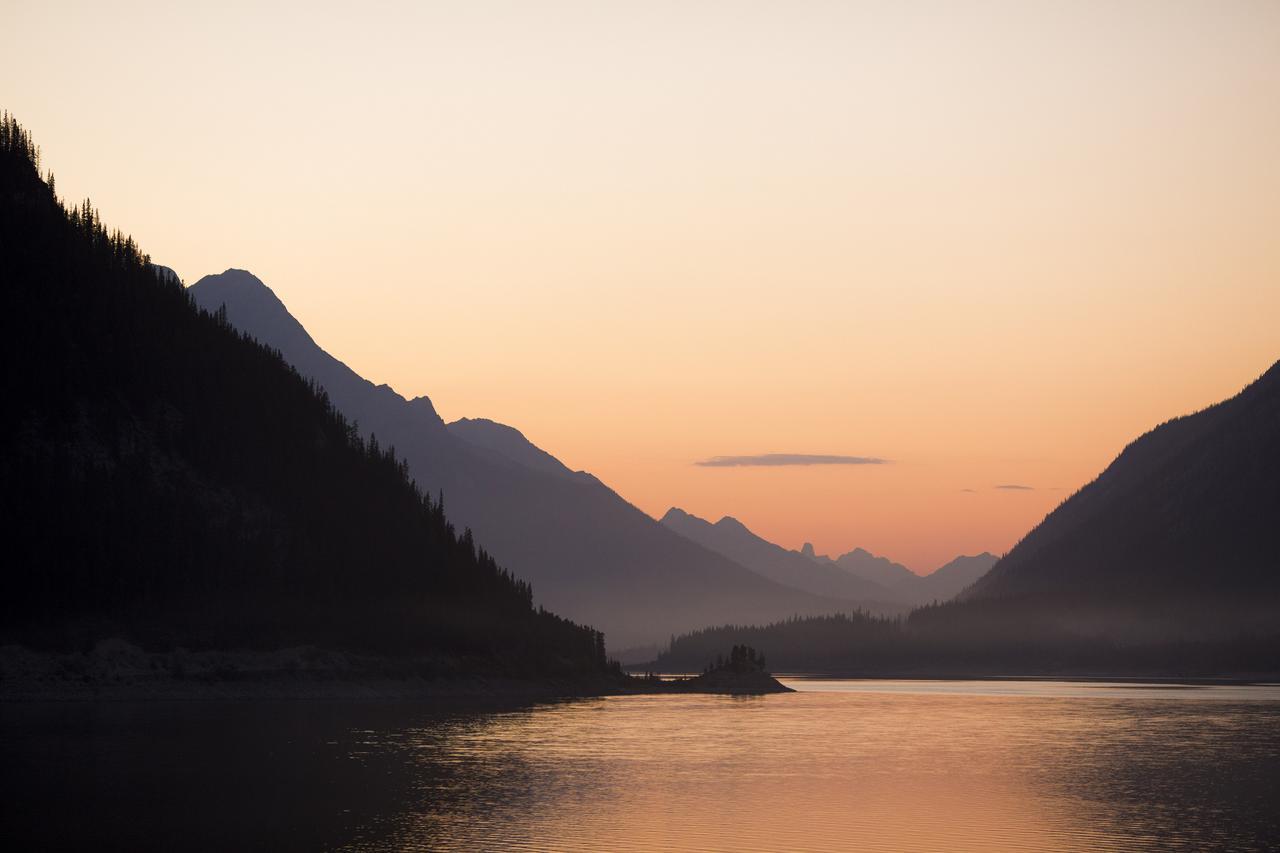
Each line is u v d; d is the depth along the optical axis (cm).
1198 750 16500
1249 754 15962
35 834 9869
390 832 9956
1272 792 12338
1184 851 9400
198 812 10775
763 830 10125
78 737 15638
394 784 12431
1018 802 11638
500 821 10462
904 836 9925
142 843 9562
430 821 10425
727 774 13588
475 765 14025
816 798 11838
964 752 16175
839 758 15338
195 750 14675
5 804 11069
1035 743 17562
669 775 13425
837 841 9712
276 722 18412
